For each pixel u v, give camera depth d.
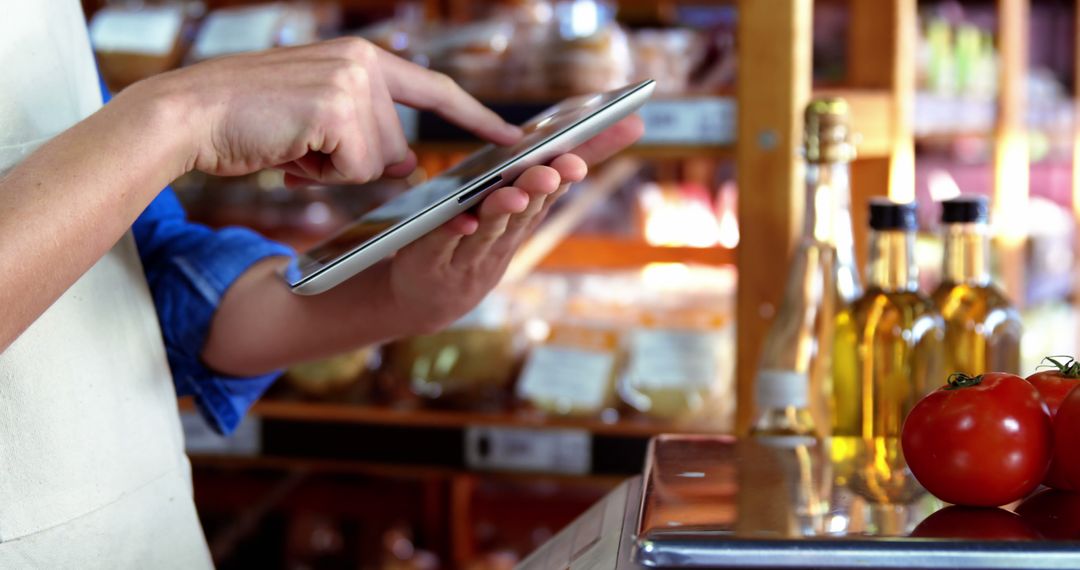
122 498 0.77
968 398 0.64
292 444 1.71
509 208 0.68
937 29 2.19
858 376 0.99
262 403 1.74
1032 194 3.73
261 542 2.29
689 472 0.67
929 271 2.26
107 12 1.93
